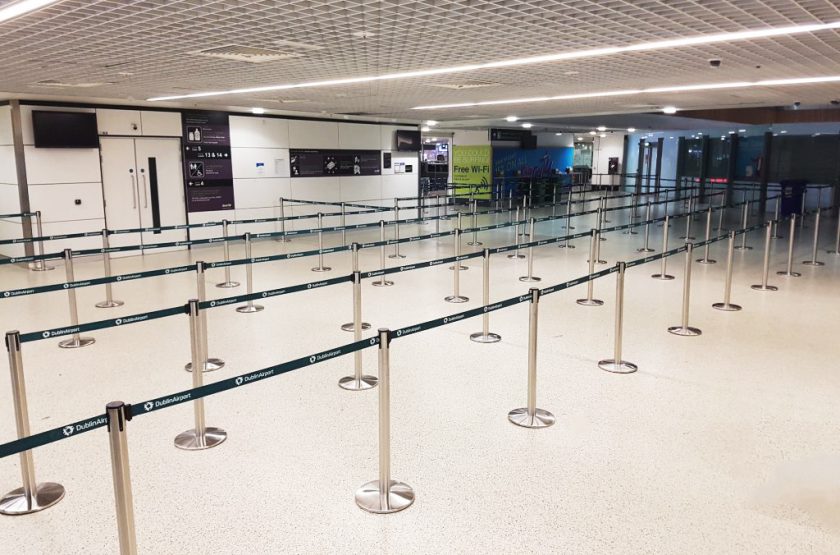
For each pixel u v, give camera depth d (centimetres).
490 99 1097
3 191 1118
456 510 339
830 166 2088
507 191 2366
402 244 1353
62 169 1096
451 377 536
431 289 887
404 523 327
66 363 575
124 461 246
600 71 728
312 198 1508
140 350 613
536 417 450
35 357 592
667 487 361
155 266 1089
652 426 441
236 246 1338
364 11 417
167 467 386
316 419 453
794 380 529
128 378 538
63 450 407
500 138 2336
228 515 335
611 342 634
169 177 1249
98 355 598
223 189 1336
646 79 809
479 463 389
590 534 317
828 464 386
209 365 561
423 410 468
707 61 647
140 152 1200
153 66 675
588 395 496
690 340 641
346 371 549
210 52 588
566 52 592
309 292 866
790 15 432
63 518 333
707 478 371
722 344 628
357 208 1620
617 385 518
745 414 461
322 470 381
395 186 1708
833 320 717
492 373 546
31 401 489
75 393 504
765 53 596
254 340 643
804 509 338
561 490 358
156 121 1205
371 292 868
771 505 342
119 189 1178
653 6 407
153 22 450
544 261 1123
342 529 322
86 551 306
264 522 329
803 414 461
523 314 748
